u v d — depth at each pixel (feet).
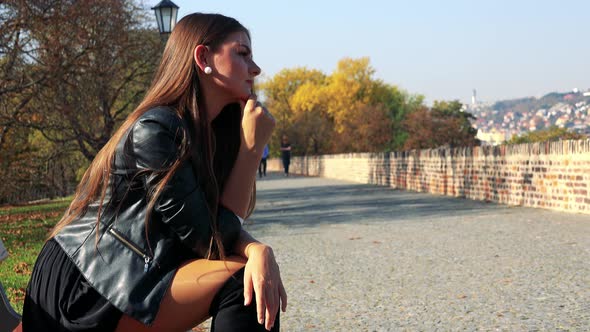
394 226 37.58
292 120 297.74
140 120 7.18
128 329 7.00
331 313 17.02
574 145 41.60
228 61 7.70
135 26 81.97
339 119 296.51
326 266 24.40
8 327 7.72
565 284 19.63
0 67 60.08
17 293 19.06
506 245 28.14
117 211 7.09
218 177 7.84
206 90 7.75
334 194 72.13
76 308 7.00
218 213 7.42
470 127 308.81
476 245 28.50
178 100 7.56
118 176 7.09
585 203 40.73
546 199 45.19
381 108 280.72
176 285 6.95
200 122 7.54
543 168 45.44
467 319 15.97
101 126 97.55
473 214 42.88
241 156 7.73
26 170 87.20
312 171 159.22
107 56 70.18
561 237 30.09
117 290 6.84
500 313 16.43
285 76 334.03
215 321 7.02
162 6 55.72
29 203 93.15
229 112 8.10
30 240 35.60
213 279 7.02
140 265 6.95
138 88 94.73
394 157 84.69
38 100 67.26
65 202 82.38
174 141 7.12
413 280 21.12
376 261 25.17
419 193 68.74
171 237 7.16
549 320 15.58
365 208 51.13
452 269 22.84
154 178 6.94
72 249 7.13
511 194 50.31
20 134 83.10
